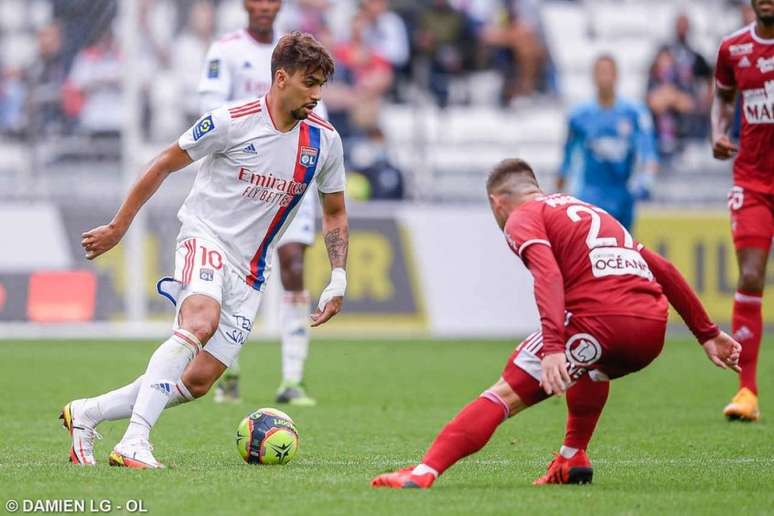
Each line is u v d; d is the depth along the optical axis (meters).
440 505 17.70
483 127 77.00
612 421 32.12
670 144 70.44
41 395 37.00
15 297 59.53
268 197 22.55
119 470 21.11
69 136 69.62
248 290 22.86
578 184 50.81
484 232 61.84
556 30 83.31
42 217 60.28
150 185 22.05
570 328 19.41
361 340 59.28
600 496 18.92
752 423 31.67
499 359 50.56
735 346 20.12
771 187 32.62
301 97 21.88
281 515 16.94
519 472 22.22
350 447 26.44
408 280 61.25
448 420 31.83
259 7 34.44
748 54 32.12
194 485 19.48
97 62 71.31
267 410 23.34
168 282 22.27
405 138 74.69
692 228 61.41
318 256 59.75
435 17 78.19
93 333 59.19
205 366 22.66
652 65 71.19
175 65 73.62
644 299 19.47
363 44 75.69
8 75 75.12
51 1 74.44
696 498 18.89
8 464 22.27
